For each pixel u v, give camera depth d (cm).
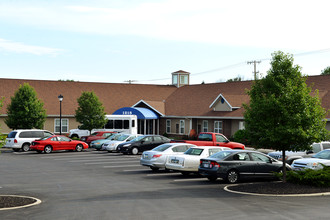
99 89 5628
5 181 1828
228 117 4225
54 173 2120
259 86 1731
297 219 1066
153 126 5131
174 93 5675
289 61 1689
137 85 5981
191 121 4762
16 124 3962
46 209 1206
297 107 1638
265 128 1656
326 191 1545
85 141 4091
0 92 4834
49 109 4909
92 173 2141
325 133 1673
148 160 2247
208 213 1145
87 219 1069
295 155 2389
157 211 1174
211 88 5197
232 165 1831
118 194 1495
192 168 2039
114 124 4588
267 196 1457
